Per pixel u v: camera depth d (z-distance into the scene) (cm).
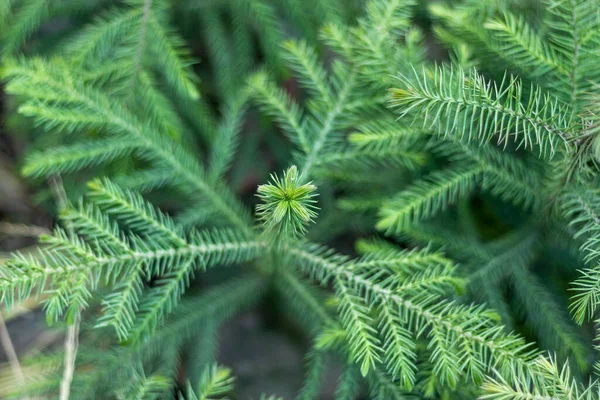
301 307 76
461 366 68
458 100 65
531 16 75
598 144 64
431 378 69
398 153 73
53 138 77
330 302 70
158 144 73
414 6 80
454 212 80
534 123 66
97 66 75
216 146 76
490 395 64
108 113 72
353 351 67
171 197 80
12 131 79
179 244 70
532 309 73
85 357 72
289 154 84
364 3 79
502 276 75
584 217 69
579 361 70
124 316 67
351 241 85
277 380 82
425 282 69
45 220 83
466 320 67
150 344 73
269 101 73
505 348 66
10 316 79
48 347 80
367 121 75
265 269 77
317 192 80
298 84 87
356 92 73
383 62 71
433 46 84
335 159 73
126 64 75
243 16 80
